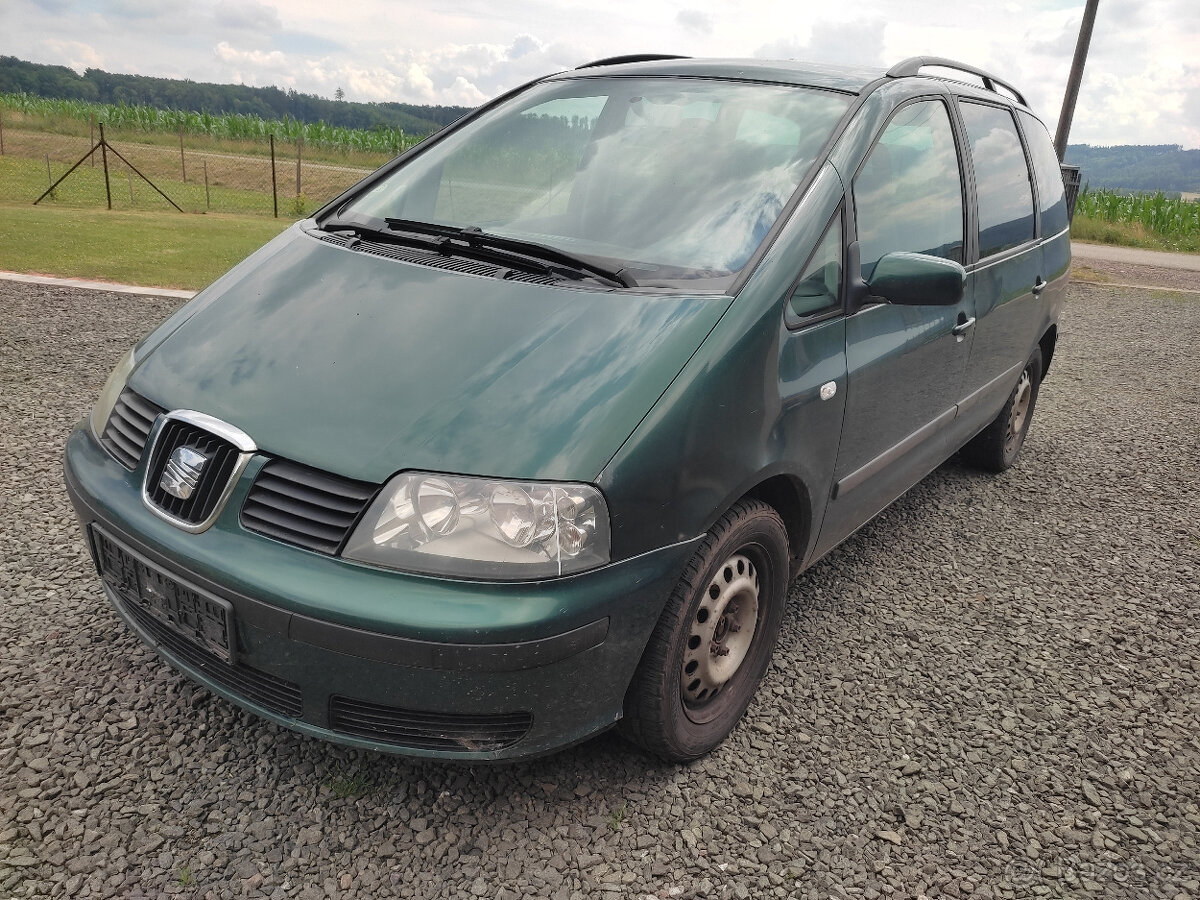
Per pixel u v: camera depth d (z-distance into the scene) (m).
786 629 3.24
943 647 3.21
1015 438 5.06
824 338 2.56
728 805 2.34
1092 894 2.16
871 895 2.10
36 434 4.38
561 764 2.43
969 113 3.77
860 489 3.02
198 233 11.80
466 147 3.17
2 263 8.46
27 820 2.09
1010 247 4.00
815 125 2.83
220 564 1.97
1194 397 7.07
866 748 2.62
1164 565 4.03
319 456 1.97
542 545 1.91
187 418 2.13
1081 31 17.61
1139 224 24.22
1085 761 2.65
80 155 28.41
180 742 2.39
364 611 1.85
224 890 1.96
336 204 3.14
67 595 3.02
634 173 2.81
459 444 1.95
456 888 2.02
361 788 2.28
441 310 2.29
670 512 2.08
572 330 2.19
